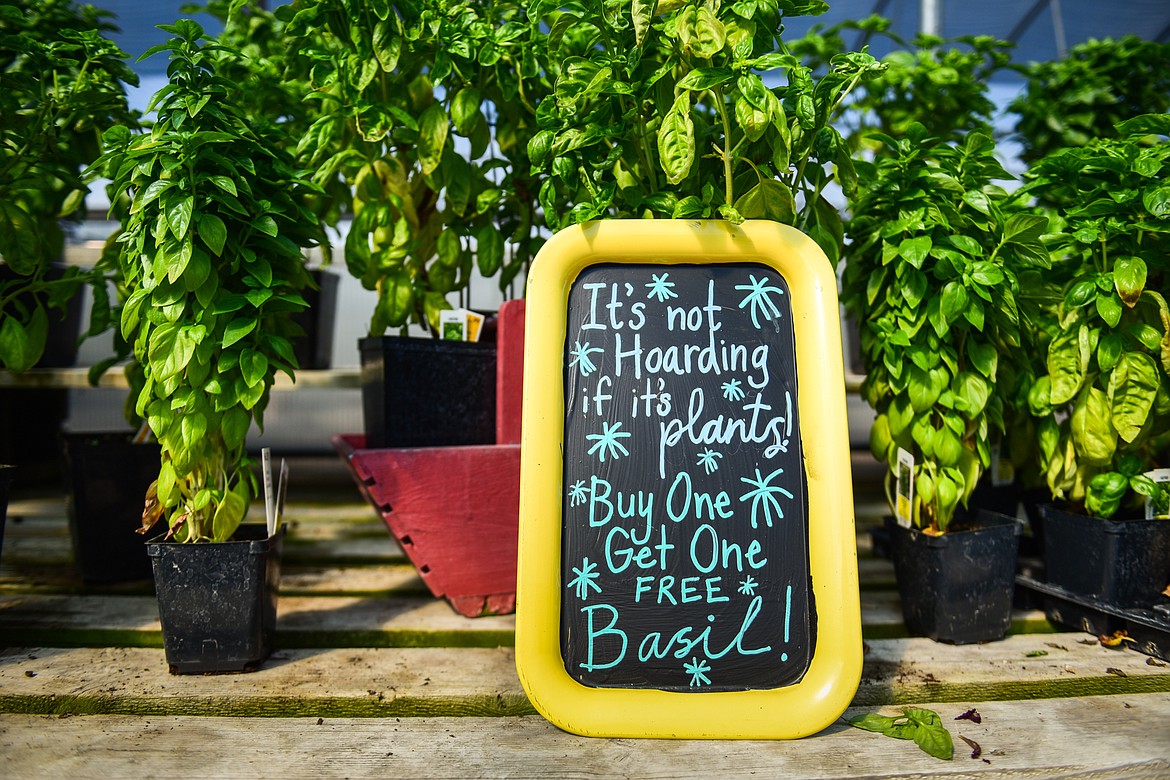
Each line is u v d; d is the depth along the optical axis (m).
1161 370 1.08
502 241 1.36
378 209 1.32
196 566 0.96
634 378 0.91
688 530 0.87
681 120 0.86
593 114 0.99
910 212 1.08
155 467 1.37
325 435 2.65
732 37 0.91
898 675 0.98
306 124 1.50
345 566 1.50
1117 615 1.06
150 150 0.90
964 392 1.07
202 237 0.91
